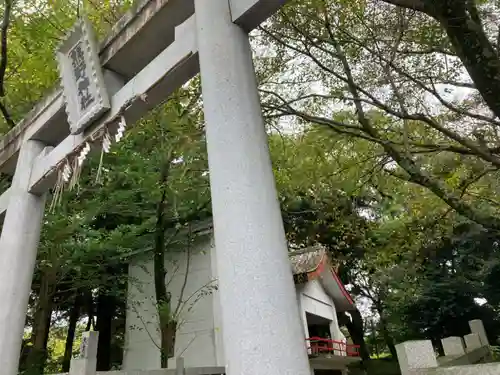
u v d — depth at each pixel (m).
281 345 1.48
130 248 8.41
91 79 3.09
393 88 5.59
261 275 1.58
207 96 2.01
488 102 3.43
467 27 3.24
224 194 1.75
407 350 2.23
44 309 8.45
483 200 7.57
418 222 8.17
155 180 6.94
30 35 6.16
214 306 8.34
